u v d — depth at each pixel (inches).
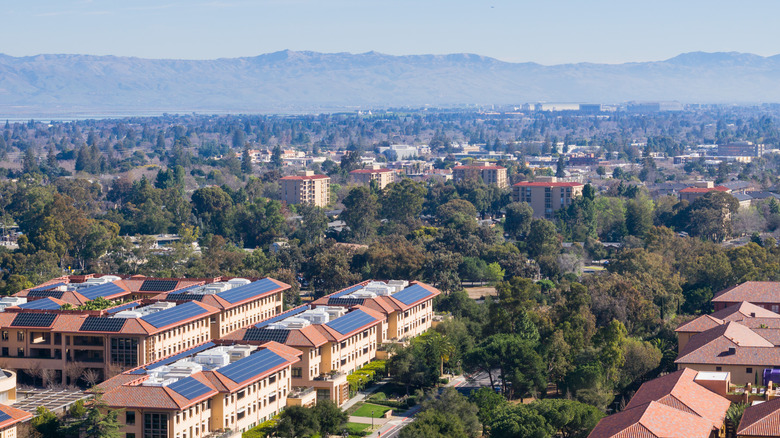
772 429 6461.6
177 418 7509.8
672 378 7790.4
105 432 7140.8
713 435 6811.0
